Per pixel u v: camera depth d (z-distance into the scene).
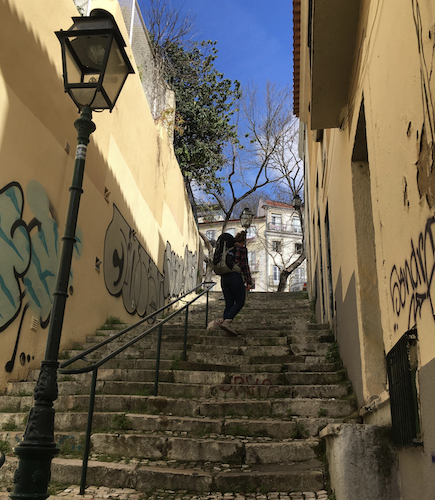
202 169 17.47
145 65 12.50
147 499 3.25
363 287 4.19
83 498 3.22
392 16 2.66
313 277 11.36
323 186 7.65
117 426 4.27
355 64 4.05
